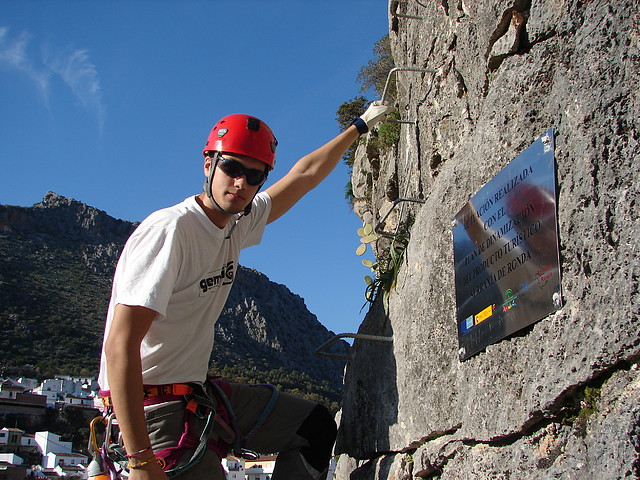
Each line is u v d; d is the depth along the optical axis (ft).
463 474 10.14
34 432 236.02
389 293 14.53
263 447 12.07
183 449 9.65
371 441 13.99
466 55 12.59
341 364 511.81
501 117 10.57
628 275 7.34
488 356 9.97
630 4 8.11
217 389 11.21
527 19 10.55
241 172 9.84
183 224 9.61
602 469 7.23
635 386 7.18
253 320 485.15
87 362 365.61
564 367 8.11
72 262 517.55
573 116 8.67
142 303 8.77
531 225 9.20
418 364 12.19
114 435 10.17
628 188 7.63
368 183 26.04
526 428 8.77
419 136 15.53
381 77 38.75
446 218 12.08
